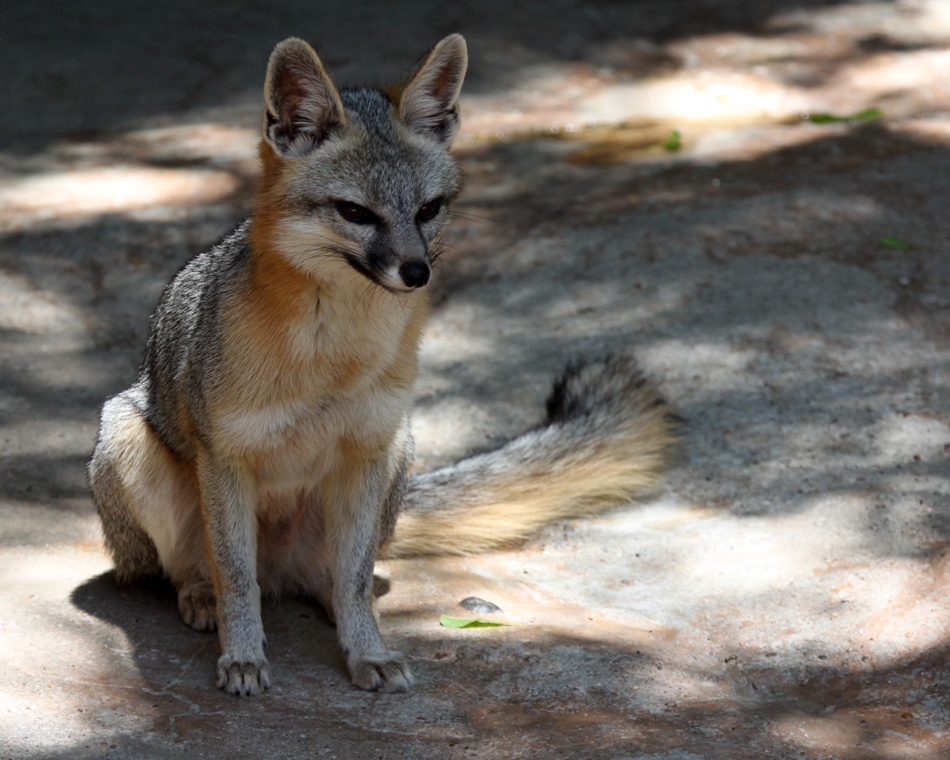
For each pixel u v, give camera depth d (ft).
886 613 26.18
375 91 26.71
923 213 47.24
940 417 34.65
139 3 75.00
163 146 57.62
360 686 24.30
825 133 56.54
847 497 31.48
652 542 31.50
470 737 21.83
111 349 42.34
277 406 24.44
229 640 24.62
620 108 62.59
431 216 25.71
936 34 70.38
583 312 42.96
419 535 32.17
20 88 63.31
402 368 25.49
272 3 74.08
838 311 40.96
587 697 23.65
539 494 33.40
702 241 45.96
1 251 47.44
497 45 68.54
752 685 24.70
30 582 28.14
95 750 20.43
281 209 24.22
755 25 72.95
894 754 20.84
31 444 36.37
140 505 27.89
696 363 39.09
